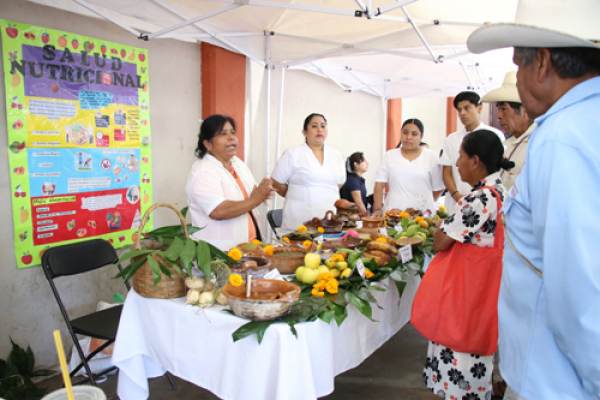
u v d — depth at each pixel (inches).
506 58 185.0
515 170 93.4
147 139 130.6
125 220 125.6
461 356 74.5
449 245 74.4
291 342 55.5
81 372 106.5
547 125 39.9
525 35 39.0
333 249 83.8
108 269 124.7
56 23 105.8
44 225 106.0
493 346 70.4
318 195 134.6
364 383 107.6
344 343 67.6
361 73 215.3
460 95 135.1
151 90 132.0
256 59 148.6
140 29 123.5
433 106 351.3
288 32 136.7
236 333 53.7
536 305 41.9
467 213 69.4
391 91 249.3
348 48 139.0
